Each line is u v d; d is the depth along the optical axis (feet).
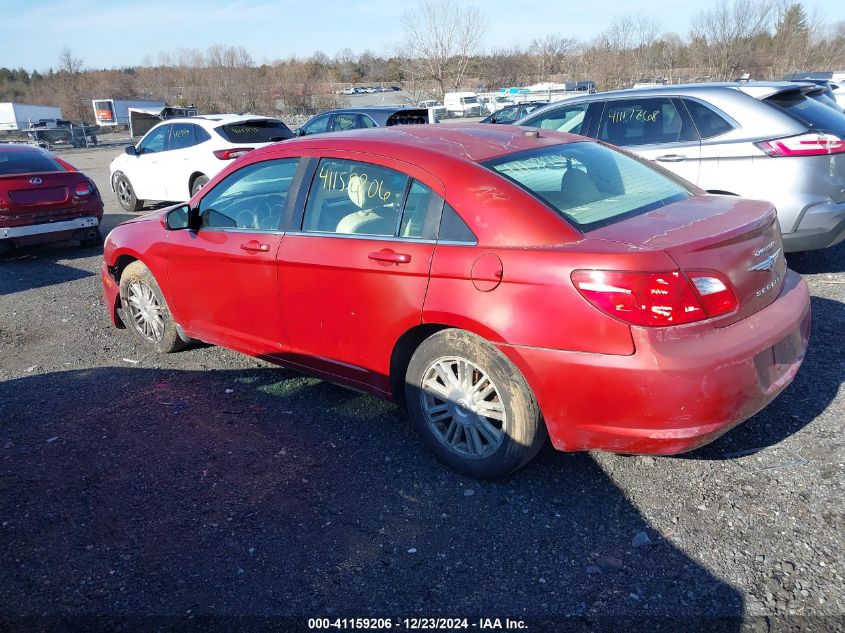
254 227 13.56
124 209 42.88
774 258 10.53
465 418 10.88
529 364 9.63
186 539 9.96
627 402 9.06
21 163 29.43
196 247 14.49
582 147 12.63
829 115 19.27
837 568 8.73
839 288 19.02
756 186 18.86
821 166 18.28
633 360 8.93
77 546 9.89
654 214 10.62
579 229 9.86
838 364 14.11
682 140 20.24
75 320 20.65
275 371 15.80
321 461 11.88
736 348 9.16
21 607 8.78
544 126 23.93
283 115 144.05
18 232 27.91
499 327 9.76
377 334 11.42
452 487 10.92
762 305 10.11
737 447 11.46
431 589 8.83
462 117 108.06
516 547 9.48
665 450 9.25
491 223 10.11
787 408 12.56
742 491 10.32
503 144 11.92
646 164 12.96
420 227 10.86
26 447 12.78
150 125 130.00
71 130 123.44
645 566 9.00
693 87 20.52
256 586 9.00
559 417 9.66
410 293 10.74
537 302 9.47
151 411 14.05
